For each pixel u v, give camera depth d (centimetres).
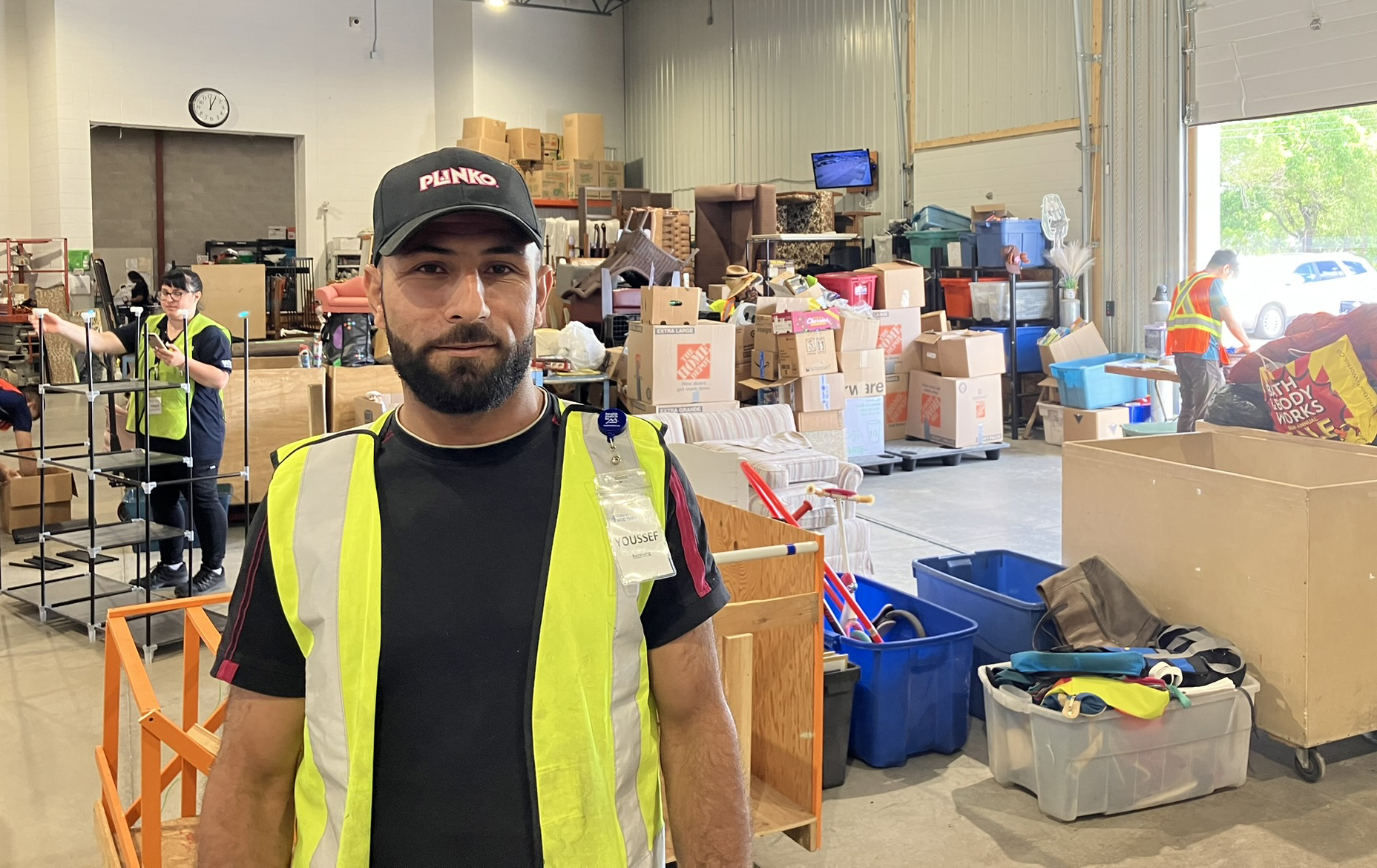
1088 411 848
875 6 1151
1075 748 291
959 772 328
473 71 1464
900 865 274
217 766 110
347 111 1391
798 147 1288
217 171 1398
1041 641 343
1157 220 879
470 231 106
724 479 391
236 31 1308
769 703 292
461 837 103
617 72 1598
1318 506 300
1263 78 796
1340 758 332
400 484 109
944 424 838
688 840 117
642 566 110
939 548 583
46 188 1244
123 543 431
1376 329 359
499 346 106
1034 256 950
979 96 1034
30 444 610
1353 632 309
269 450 603
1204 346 672
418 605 104
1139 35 876
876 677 325
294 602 107
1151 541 346
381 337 671
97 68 1229
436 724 104
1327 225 966
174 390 467
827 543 478
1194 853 277
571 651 106
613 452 114
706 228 1121
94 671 408
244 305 984
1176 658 307
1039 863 274
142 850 231
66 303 1169
